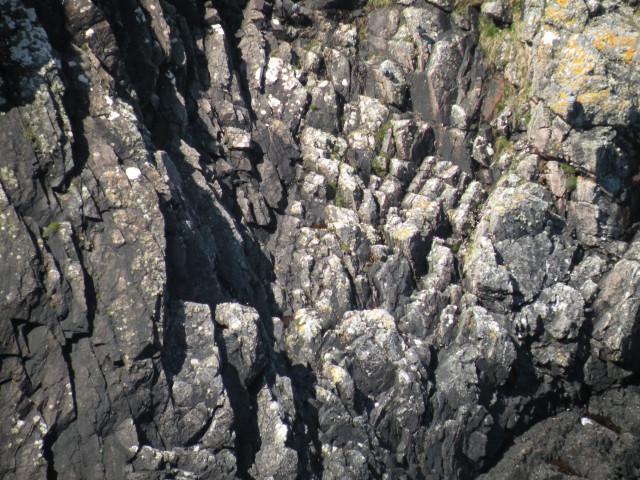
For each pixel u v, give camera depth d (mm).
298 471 56188
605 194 74125
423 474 63906
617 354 69938
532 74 76562
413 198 74375
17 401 49406
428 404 64812
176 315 55469
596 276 72562
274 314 66688
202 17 75125
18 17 54656
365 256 70438
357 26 81375
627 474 66875
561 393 70938
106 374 51750
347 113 77250
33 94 53812
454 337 68812
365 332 65312
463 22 80625
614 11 75000
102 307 52656
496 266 70500
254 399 57281
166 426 52812
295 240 70250
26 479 48750
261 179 71625
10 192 51938
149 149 59906
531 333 69938
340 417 60562
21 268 50406
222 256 63625
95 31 59938
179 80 69500
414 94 79062
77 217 53438
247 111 72562
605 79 72500
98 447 50719
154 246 54719
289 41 79375
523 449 67250
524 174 75812
